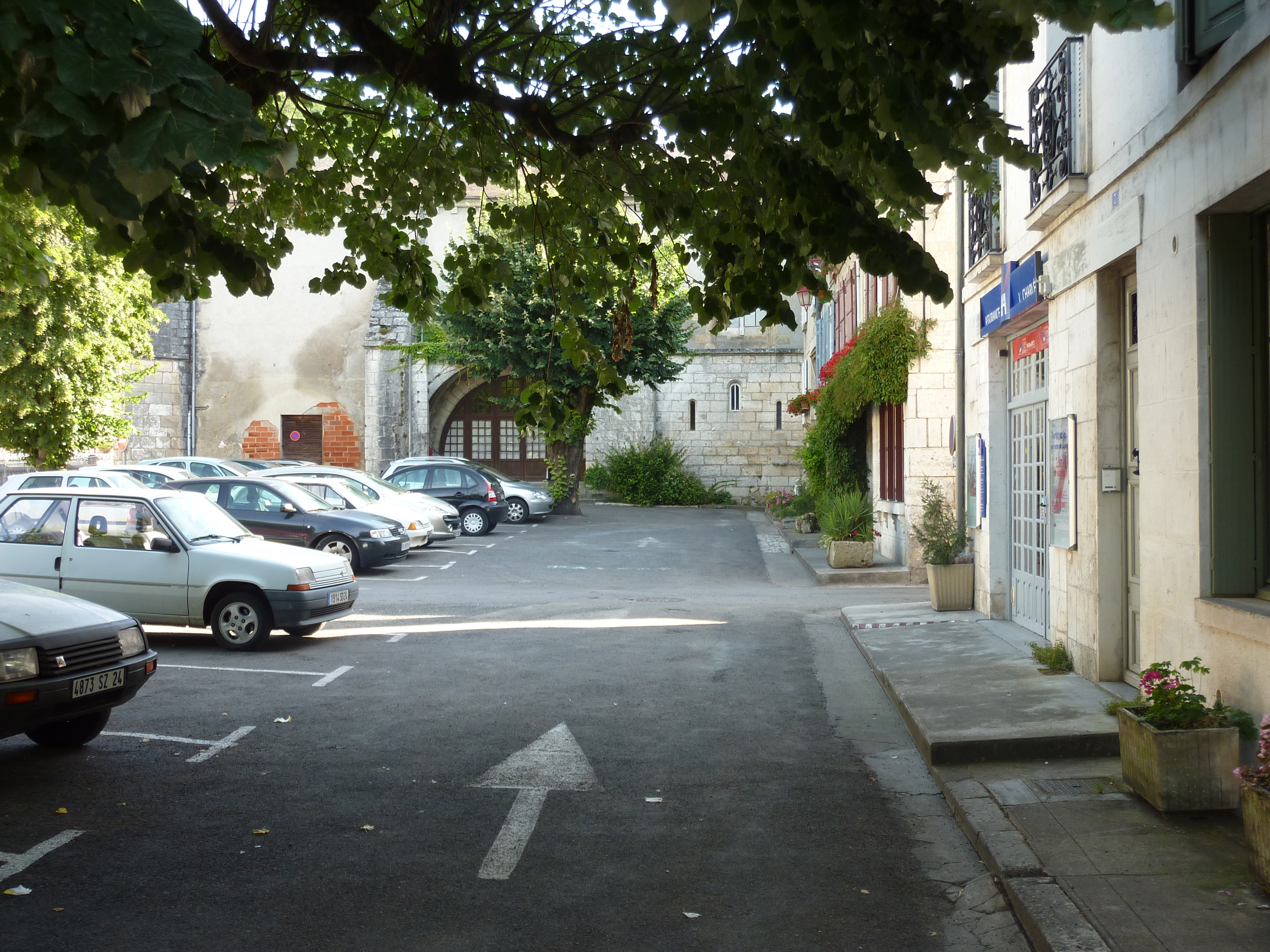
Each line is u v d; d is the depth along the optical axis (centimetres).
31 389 2300
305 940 419
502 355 2777
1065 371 877
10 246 798
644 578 1912
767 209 484
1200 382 589
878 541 2125
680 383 3900
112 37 232
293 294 3731
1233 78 540
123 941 415
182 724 785
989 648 1008
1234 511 586
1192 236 598
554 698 874
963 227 1332
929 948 418
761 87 386
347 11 519
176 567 1089
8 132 276
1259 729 497
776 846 534
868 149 420
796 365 3891
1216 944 388
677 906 457
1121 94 723
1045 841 503
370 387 3612
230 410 3716
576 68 590
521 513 2916
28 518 1126
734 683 939
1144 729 546
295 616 1083
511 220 698
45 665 632
